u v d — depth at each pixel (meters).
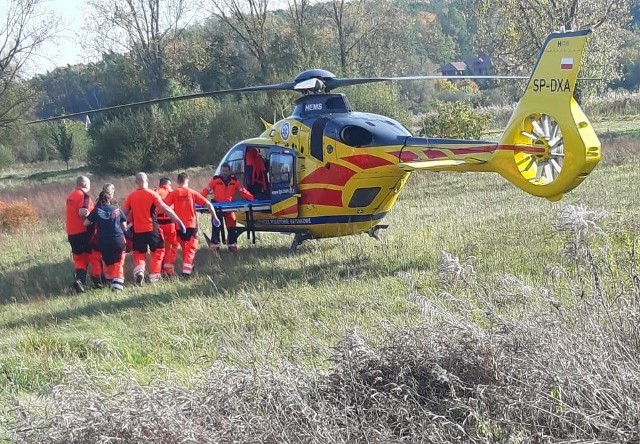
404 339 5.61
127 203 11.92
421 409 5.02
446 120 31.02
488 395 4.98
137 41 57.72
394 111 38.41
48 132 66.00
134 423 4.67
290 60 48.44
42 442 4.78
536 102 9.69
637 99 46.44
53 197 28.06
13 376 7.36
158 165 44.34
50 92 93.69
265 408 5.02
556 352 5.00
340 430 4.78
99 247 11.54
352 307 8.85
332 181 12.12
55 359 7.89
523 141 9.94
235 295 10.01
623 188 16.38
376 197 12.07
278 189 12.76
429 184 21.80
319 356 6.89
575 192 16.36
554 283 7.93
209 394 5.13
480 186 20.16
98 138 45.81
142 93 52.75
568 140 9.31
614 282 6.50
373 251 11.94
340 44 60.00
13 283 12.96
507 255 10.48
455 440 4.73
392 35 74.38
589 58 40.06
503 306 7.25
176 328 8.72
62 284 12.55
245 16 56.16
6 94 53.38
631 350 5.19
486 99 70.19
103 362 7.54
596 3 39.50
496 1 43.44
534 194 9.83
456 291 7.96
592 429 4.55
